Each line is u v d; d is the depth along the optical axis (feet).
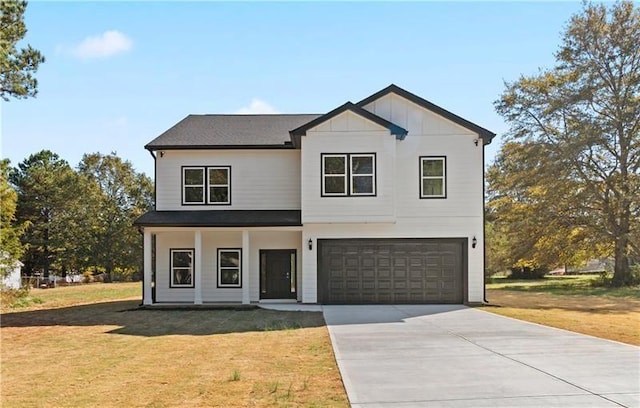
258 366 32.24
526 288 104.99
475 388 25.95
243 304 68.59
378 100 71.56
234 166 75.36
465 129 70.90
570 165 102.22
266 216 71.72
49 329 51.60
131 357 36.22
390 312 61.16
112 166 195.93
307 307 67.31
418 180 70.64
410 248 70.44
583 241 104.32
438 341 40.32
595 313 60.39
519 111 109.91
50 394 26.30
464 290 69.77
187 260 75.25
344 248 70.54
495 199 124.98
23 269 176.35
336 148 68.69
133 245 187.01
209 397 25.27
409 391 25.57
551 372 29.22
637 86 101.76
